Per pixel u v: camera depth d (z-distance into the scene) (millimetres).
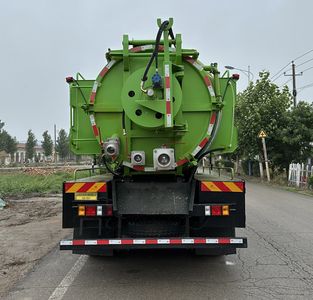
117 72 6145
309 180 20375
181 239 5477
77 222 5797
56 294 5191
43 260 6934
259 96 27062
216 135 6348
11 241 8461
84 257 7102
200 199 5863
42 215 12219
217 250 6094
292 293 5184
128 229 6051
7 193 18562
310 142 24500
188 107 6105
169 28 5785
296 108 24875
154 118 5734
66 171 31344
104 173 7742
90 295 5148
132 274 6094
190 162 5988
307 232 9266
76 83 6332
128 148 5984
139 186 5980
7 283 5676
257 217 11445
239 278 5844
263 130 25156
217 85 6172
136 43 6137
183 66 6078
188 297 5043
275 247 7785
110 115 6109
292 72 33438
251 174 31719
